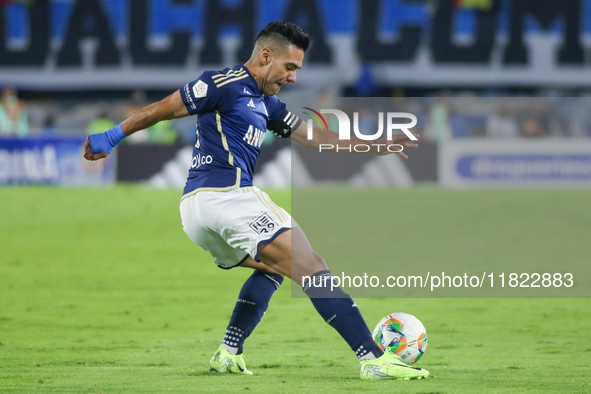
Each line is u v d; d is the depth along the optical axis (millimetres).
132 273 27641
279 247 12852
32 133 58844
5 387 12312
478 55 87125
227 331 13820
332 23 87375
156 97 88375
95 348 16000
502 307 21656
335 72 86938
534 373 13398
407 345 13602
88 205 47375
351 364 14430
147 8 86625
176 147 58938
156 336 17453
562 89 87312
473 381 12703
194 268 29031
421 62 87312
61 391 12016
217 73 13172
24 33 85875
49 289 24219
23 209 45219
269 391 11961
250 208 12984
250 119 13305
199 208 13203
